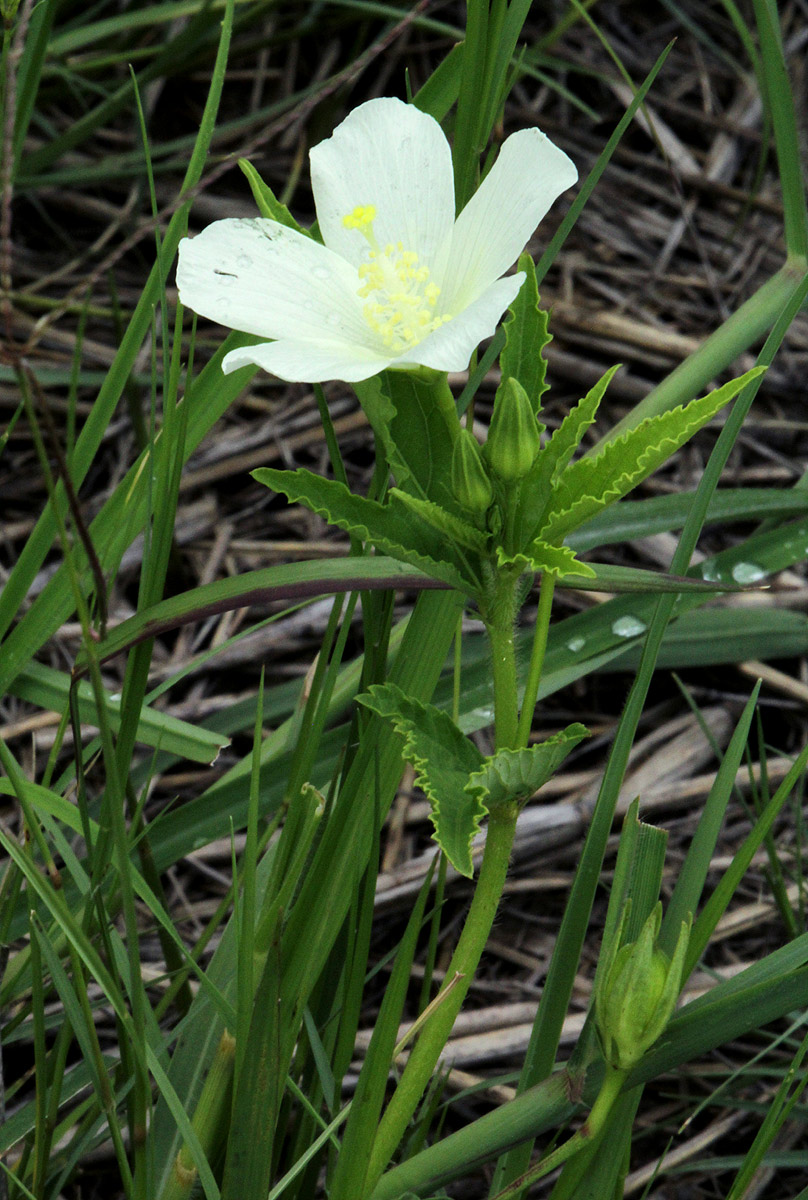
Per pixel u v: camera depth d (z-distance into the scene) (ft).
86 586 3.07
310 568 2.77
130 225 4.74
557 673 3.25
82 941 2.66
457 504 2.68
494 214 2.66
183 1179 2.80
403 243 2.70
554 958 2.84
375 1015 3.37
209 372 3.04
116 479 4.28
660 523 3.45
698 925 2.81
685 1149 3.20
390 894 3.44
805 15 5.82
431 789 2.64
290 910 2.87
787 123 3.07
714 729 3.93
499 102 2.90
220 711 3.74
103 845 2.82
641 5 5.86
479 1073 3.26
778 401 4.79
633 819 2.81
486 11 2.84
